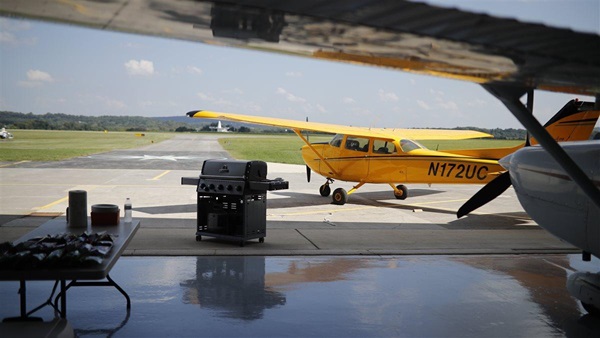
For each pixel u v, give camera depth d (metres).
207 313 4.37
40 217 9.25
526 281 5.61
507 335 4.01
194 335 3.86
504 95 1.40
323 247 7.16
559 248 7.37
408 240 7.89
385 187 16.77
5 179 16.53
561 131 7.89
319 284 5.33
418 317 4.39
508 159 5.15
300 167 25.25
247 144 61.22
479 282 5.54
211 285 5.22
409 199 13.63
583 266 6.35
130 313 4.34
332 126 12.98
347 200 12.26
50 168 21.30
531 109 1.50
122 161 26.75
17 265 2.95
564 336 4.02
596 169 4.00
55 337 2.71
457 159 10.79
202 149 44.69
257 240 7.57
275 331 3.98
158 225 8.70
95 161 26.30
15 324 2.88
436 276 5.76
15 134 88.19
